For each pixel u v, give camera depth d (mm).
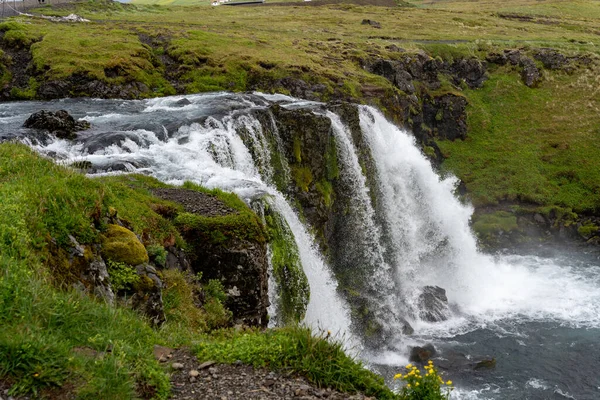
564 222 47438
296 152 29828
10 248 9609
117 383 8281
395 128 38438
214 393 9281
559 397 23125
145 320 11562
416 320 30094
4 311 8539
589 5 121188
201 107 33844
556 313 31609
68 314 9242
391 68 55281
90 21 61969
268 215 20500
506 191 51625
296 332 11000
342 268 30969
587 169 53094
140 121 28859
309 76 49406
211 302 14953
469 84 65000
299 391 9531
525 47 70438
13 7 67438
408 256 35594
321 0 115188
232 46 54812
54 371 7930
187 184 19734
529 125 59969
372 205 34219
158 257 14141
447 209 37844
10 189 11188
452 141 58125
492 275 37719
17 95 43000
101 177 19391
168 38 54938
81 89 43688
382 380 10688
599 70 66500
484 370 24906
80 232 11312
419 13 100250
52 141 24984
